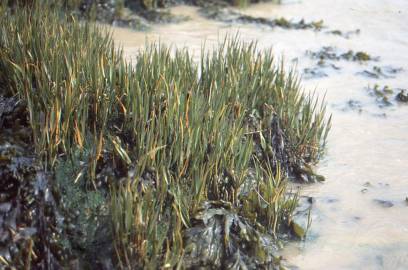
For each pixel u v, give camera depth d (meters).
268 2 11.54
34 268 4.61
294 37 9.88
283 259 5.04
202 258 4.81
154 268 4.50
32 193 4.87
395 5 11.59
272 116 6.39
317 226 5.49
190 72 6.45
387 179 6.25
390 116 7.55
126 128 5.58
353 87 8.24
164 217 4.99
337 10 11.30
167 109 5.46
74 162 5.15
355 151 6.74
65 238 4.77
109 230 4.79
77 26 7.00
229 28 10.02
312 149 6.48
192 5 10.98
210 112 5.62
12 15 8.34
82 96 5.41
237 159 5.59
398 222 5.59
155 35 9.41
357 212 5.71
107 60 6.19
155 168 5.16
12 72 5.93
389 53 9.48
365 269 4.96
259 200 5.38
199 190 5.13
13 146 5.12
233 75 6.44
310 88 8.08
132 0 10.35
